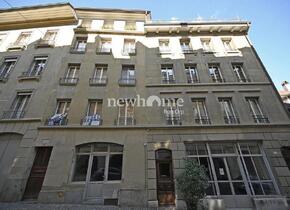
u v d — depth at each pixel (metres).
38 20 17.64
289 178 10.18
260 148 11.37
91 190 10.42
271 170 10.55
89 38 16.58
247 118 12.20
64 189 10.23
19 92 13.88
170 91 13.52
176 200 9.65
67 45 16.05
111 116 12.67
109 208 9.02
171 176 10.73
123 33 17.00
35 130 11.98
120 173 10.95
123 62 15.25
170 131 11.82
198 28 16.50
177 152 11.12
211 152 11.30
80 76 14.33
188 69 15.04
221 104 13.23
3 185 10.51
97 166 11.20
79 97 13.33
